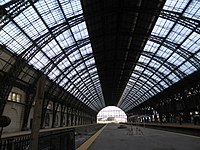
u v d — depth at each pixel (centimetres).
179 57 4028
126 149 1337
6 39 2442
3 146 1080
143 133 3356
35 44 2822
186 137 2361
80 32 3406
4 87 2522
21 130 3030
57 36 3139
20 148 1206
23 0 2102
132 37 3762
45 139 632
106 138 2367
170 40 3531
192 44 3400
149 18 3142
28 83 3247
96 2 2773
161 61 4522
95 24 3288
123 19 3256
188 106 4444
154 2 2773
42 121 3781
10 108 2766
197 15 2748
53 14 2673
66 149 869
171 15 2848
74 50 3706
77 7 2766
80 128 4081
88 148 1416
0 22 2019
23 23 2473
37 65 3312
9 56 2572
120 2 2850
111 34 3647
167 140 1978
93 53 4362
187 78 4172
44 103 3931
